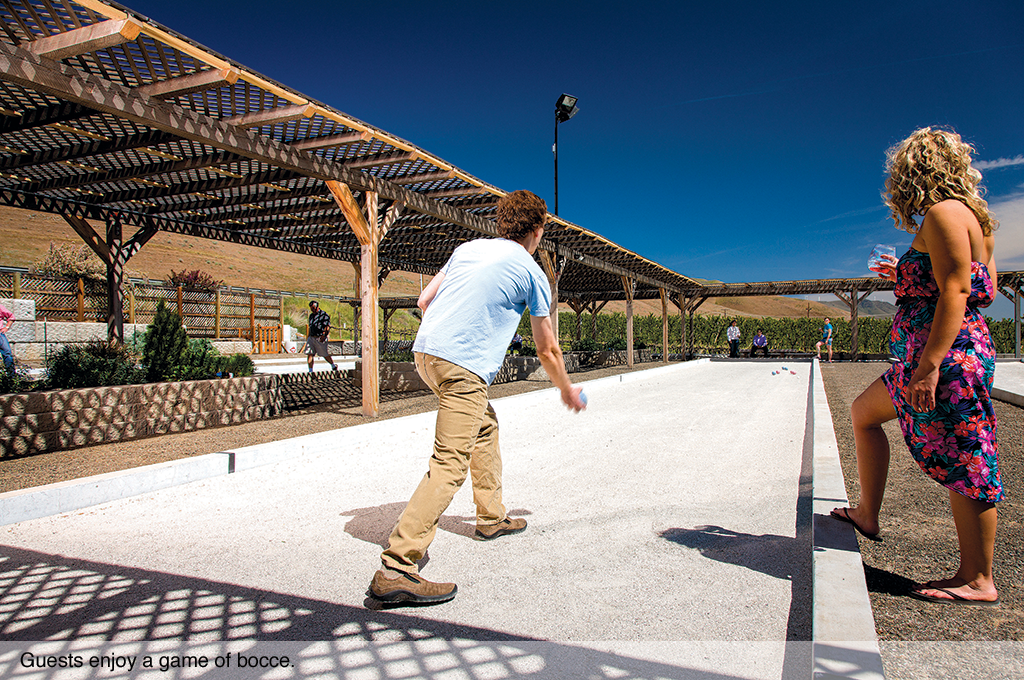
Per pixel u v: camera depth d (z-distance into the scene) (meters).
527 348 17.28
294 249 12.58
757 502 3.39
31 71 3.62
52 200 8.12
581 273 18.50
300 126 5.49
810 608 2.04
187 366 6.69
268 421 6.65
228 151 5.78
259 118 4.96
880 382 2.25
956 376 1.81
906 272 1.95
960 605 1.88
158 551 2.64
